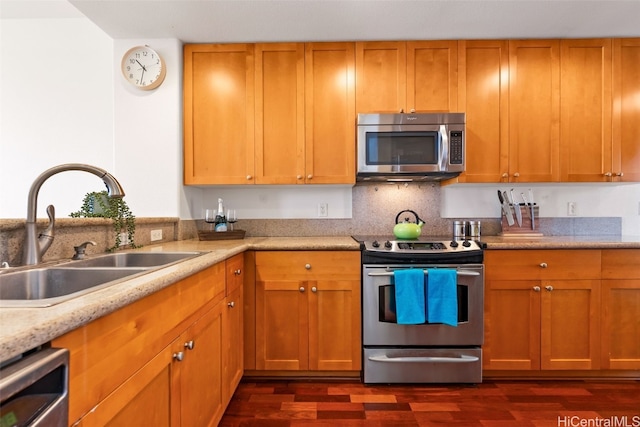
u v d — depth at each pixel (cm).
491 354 202
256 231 262
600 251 199
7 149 246
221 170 230
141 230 195
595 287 199
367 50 227
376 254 199
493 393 193
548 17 201
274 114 229
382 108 226
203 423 133
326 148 228
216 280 149
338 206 262
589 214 258
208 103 229
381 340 200
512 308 202
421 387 200
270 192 262
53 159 246
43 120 246
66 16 244
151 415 94
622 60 224
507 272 201
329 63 228
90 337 69
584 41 224
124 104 228
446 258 198
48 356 56
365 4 189
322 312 203
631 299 199
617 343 200
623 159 224
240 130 229
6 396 47
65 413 59
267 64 229
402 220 261
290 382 206
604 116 224
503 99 225
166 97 227
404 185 261
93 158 245
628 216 257
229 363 168
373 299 199
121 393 79
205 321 135
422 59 226
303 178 228
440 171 218
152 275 98
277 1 187
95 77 246
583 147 225
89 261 140
